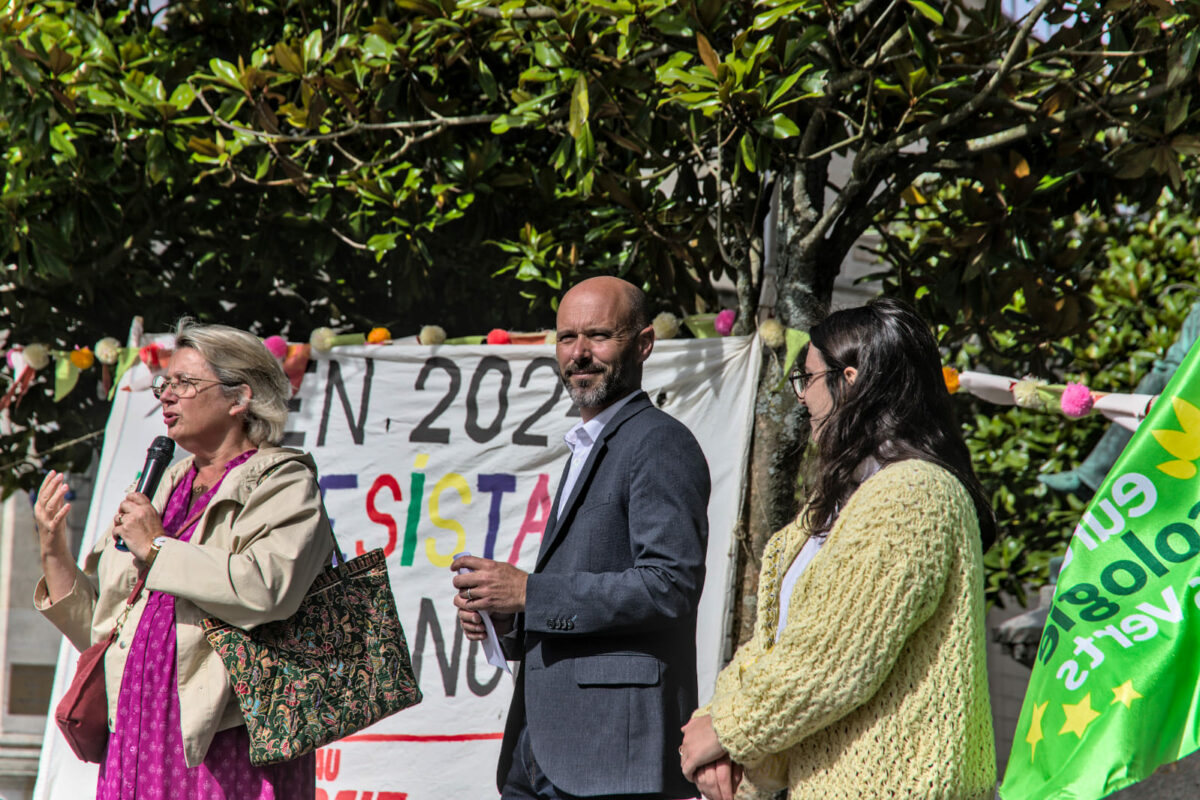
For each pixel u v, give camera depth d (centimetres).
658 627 597
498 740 935
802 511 489
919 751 407
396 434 1000
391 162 1184
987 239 1060
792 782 439
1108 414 808
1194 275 1767
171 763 631
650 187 1086
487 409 992
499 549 969
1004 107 1026
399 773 933
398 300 1379
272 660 634
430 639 960
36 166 1157
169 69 1123
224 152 1079
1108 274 1789
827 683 410
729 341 911
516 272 1177
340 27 1132
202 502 682
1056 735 498
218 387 697
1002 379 853
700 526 618
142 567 673
